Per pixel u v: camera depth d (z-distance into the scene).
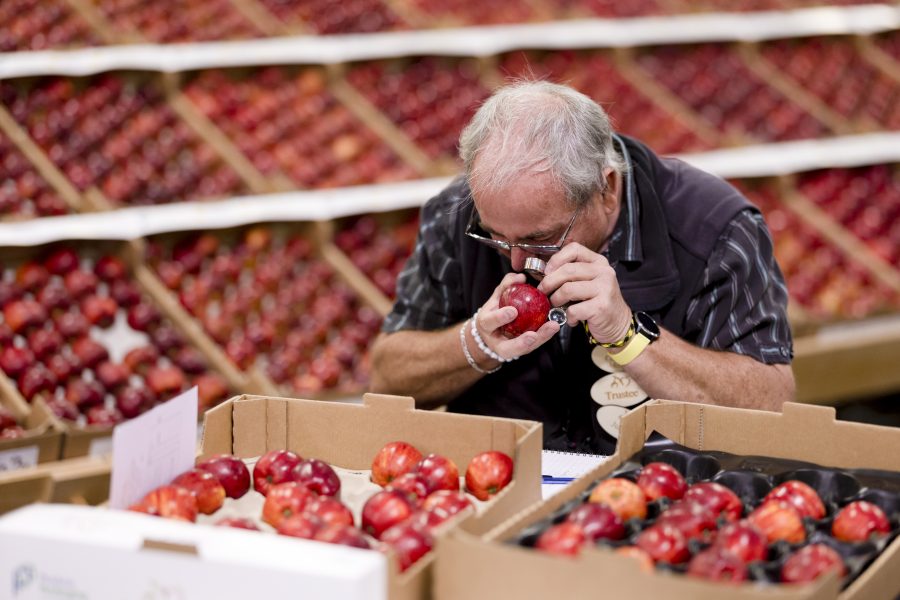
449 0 5.50
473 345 2.05
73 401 3.14
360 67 4.86
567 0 5.75
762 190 4.68
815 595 1.14
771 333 2.12
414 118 4.77
